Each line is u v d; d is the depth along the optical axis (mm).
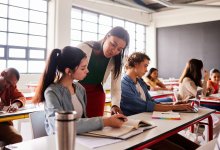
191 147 1920
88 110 1884
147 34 9656
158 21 9367
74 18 6984
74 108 1548
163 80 7582
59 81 1526
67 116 819
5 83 2727
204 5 7125
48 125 1378
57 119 826
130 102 2076
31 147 1071
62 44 6270
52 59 1478
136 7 7953
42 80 1472
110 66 2021
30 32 5957
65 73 1509
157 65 9414
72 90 1575
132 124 1400
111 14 7875
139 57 2148
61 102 1435
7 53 5520
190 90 3441
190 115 1902
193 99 2875
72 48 1500
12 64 5621
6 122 2477
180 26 8828
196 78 3561
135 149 1134
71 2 6457
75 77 1530
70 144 830
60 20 6215
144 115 1883
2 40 5430
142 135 1296
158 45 9414
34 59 6051
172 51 9047
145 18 9352
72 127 830
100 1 6805
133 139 1221
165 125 1541
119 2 7262
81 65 1498
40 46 6195
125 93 2088
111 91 2104
